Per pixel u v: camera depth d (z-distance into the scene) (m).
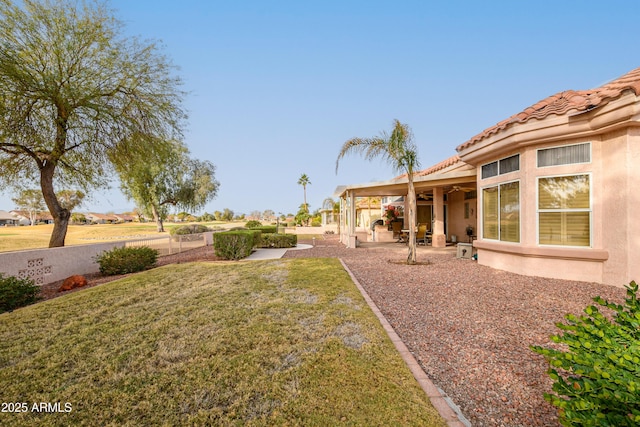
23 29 8.73
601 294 5.71
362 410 2.39
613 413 1.39
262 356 3.35
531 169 7.39
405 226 19.45
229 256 12.30
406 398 2.55
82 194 12.53
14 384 2.88
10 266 7.52
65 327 4.38
